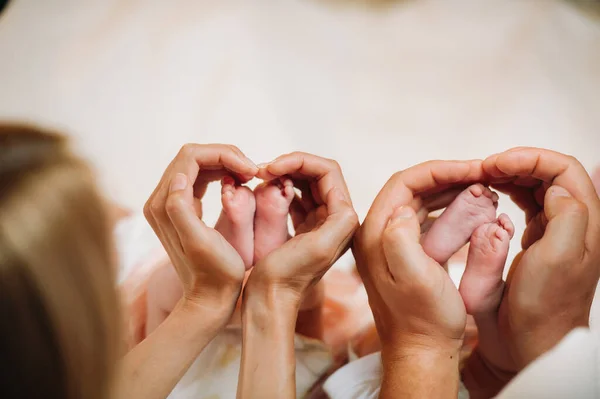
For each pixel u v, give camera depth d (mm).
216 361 737
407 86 1110
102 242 495
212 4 1208
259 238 722
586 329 639
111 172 981
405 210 657
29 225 450
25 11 1210
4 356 456
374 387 707
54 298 461
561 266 636
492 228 680
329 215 688
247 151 1026
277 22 1185
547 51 1125
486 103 1075
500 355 724
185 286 684
